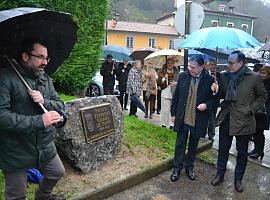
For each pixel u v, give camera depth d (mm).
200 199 4312
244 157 4551
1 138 2660
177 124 4730
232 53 4426
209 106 4586
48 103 2889
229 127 4438
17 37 2867
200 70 4594
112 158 4922
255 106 4348
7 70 2641
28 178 3885
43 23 2900
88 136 4402
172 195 4371
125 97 11383
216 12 47188
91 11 6609
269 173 5391
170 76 9727
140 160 5047
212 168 5430
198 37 5129
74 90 6965
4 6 4773
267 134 8531
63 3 5883
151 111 9609
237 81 4387
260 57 9656
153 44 49875
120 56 14812
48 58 3061
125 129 6180
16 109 2652
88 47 6672
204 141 6480
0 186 3627
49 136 2893
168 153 5461
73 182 4168
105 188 4082
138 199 4184
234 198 4395
